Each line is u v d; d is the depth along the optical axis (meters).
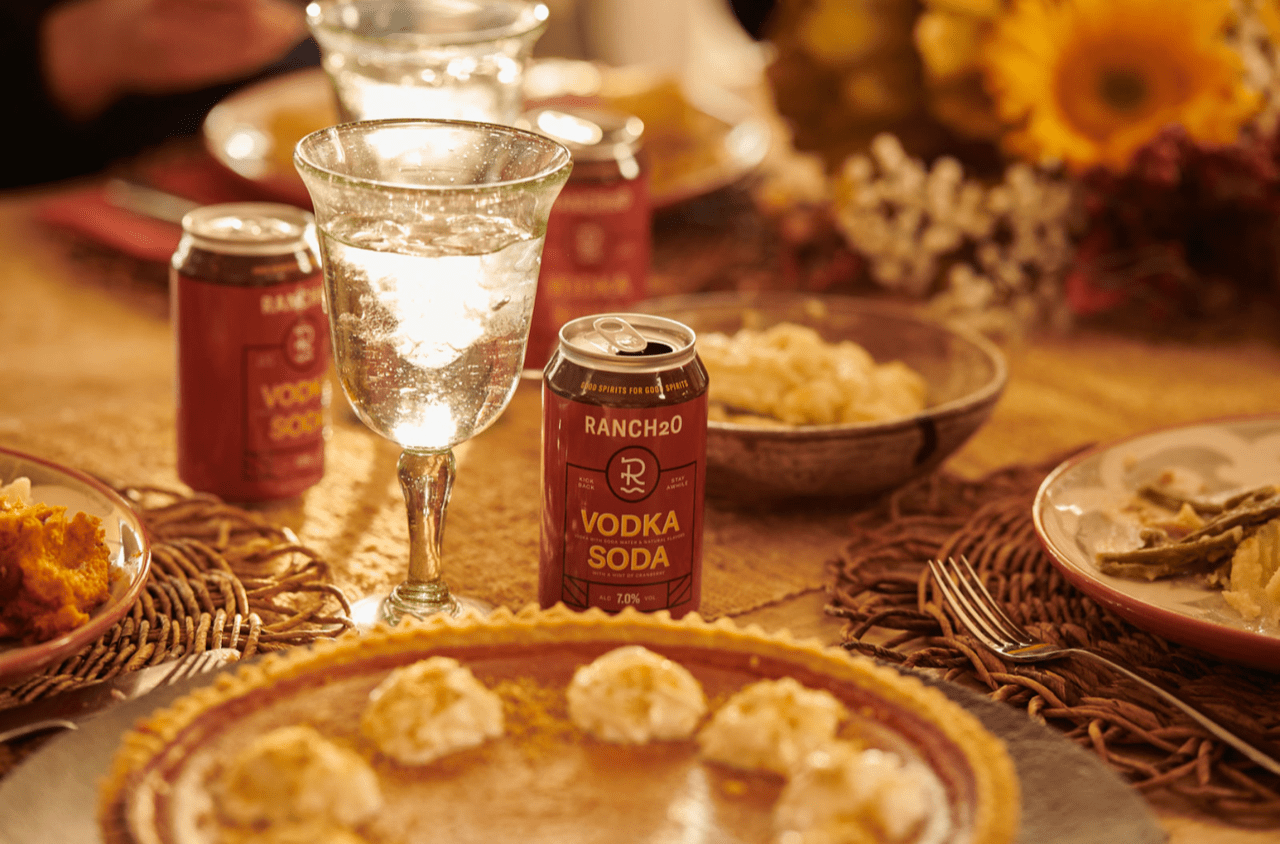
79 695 0.90
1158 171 1.29
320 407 1.09
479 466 1.16
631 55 2.57
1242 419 1.08
